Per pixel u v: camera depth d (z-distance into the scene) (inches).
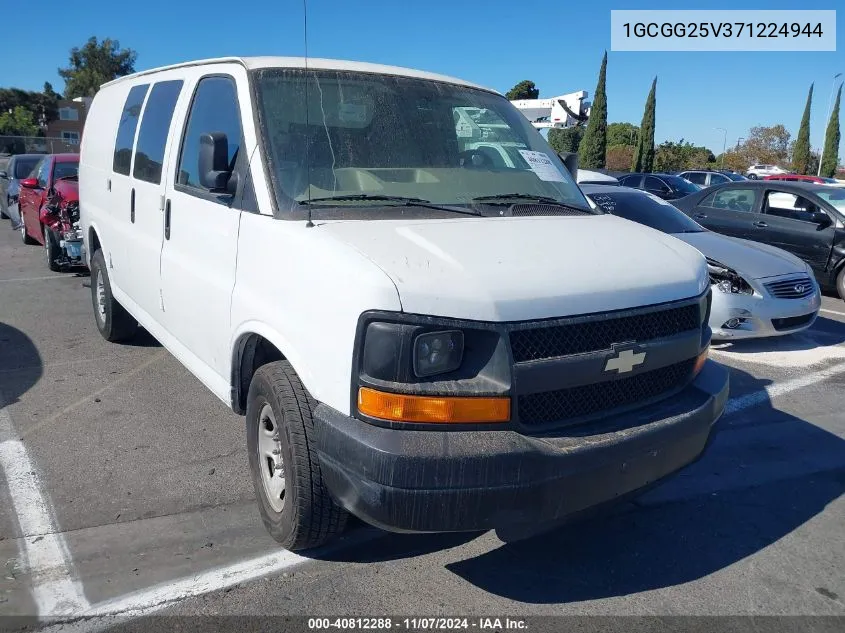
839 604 129.2
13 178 550.6
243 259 137.1
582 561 139.9
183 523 146.8
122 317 250.8
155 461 173.0
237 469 170.1
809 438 205.5
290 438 121.5
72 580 127.4
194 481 163.8
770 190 434.3
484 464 104.0
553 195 161.0
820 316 365.4
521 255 119.3
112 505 152.6
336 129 146.1
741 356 285.4
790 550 146.7
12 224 583.8
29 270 416.5
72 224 377.7
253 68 150.1
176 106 178.9
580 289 115.0
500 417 107.4
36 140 1688.0
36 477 163.8
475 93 176.2
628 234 143.5
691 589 132.2
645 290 122.6
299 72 152.6
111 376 231.6
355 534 145.9
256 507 154.0
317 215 128.6
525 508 108.1
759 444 200.4
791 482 177.6
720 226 450.9
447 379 106.9
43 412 201.3
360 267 108.3
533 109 539.2
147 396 214.7
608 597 128.7
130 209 204.4
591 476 112.3
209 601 123.3
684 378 135.0
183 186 167.0
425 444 103.5
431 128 157.2
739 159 2244.1
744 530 154.2
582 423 117.2
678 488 173.0
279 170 135.7
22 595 123.0
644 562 140.5
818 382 255.8
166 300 178.1
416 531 105.2
